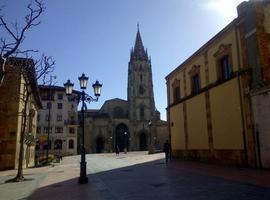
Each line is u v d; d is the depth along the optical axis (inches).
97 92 730.8
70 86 747.4
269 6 806.5
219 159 962.7
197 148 1138.0
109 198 445.1
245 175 623.8
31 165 1528.1
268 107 729.0
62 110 3294.8
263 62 763.4
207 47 1064.8
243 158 824.9
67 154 3228.3
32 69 876.6
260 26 787.4
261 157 748.6
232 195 409.1
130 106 3914.9
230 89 898.1
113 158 1888.5
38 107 1897.1
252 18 803.4
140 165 1106.7
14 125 1159.6
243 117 824.3
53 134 3230.8
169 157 1448.1
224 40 947.3
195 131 1158.3
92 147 3730.3
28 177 836.0
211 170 773.3
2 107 1152.8
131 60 4121.6
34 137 1728.6
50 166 1370.6
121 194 474.6
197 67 1151.6
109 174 823.7
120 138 3870.6
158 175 725.9
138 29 4308.6
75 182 680.4
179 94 1376.7
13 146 1149.7
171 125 1432.1
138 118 3885.3
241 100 834.2
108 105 4010.8
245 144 812.0
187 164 1019.3
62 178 784.3
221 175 649.6
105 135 3799.2
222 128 947.3
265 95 740.7
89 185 613.3
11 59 836.0
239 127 846.5
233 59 890.7
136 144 3804.1
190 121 1209.4
